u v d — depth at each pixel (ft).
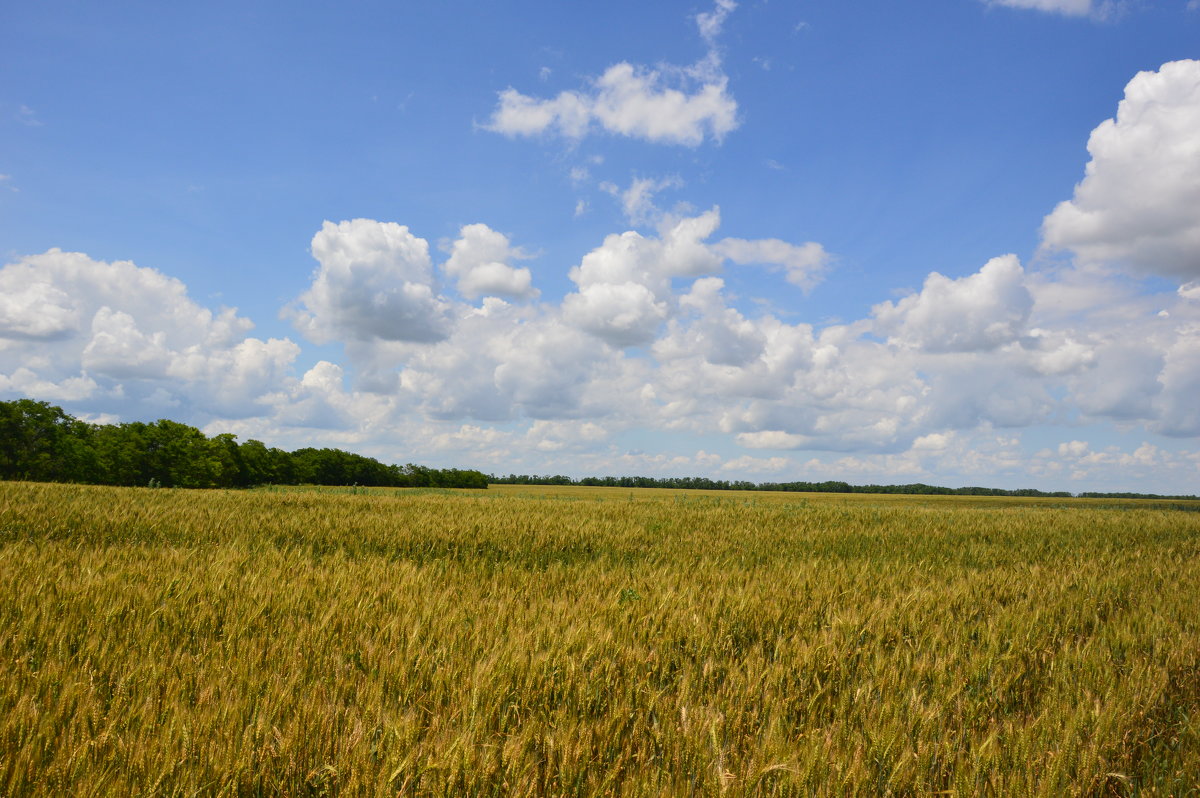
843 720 11.10
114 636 13.93
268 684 11.25
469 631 15.37
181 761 8.53
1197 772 10.43
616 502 88.07
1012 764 10.23
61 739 8.96
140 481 199.00
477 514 54.75
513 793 8.48
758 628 17.52
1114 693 13.00
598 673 12.93
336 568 25.03
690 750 9.71
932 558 38.06
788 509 81.71
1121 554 41.75
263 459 260.01
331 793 8.55
